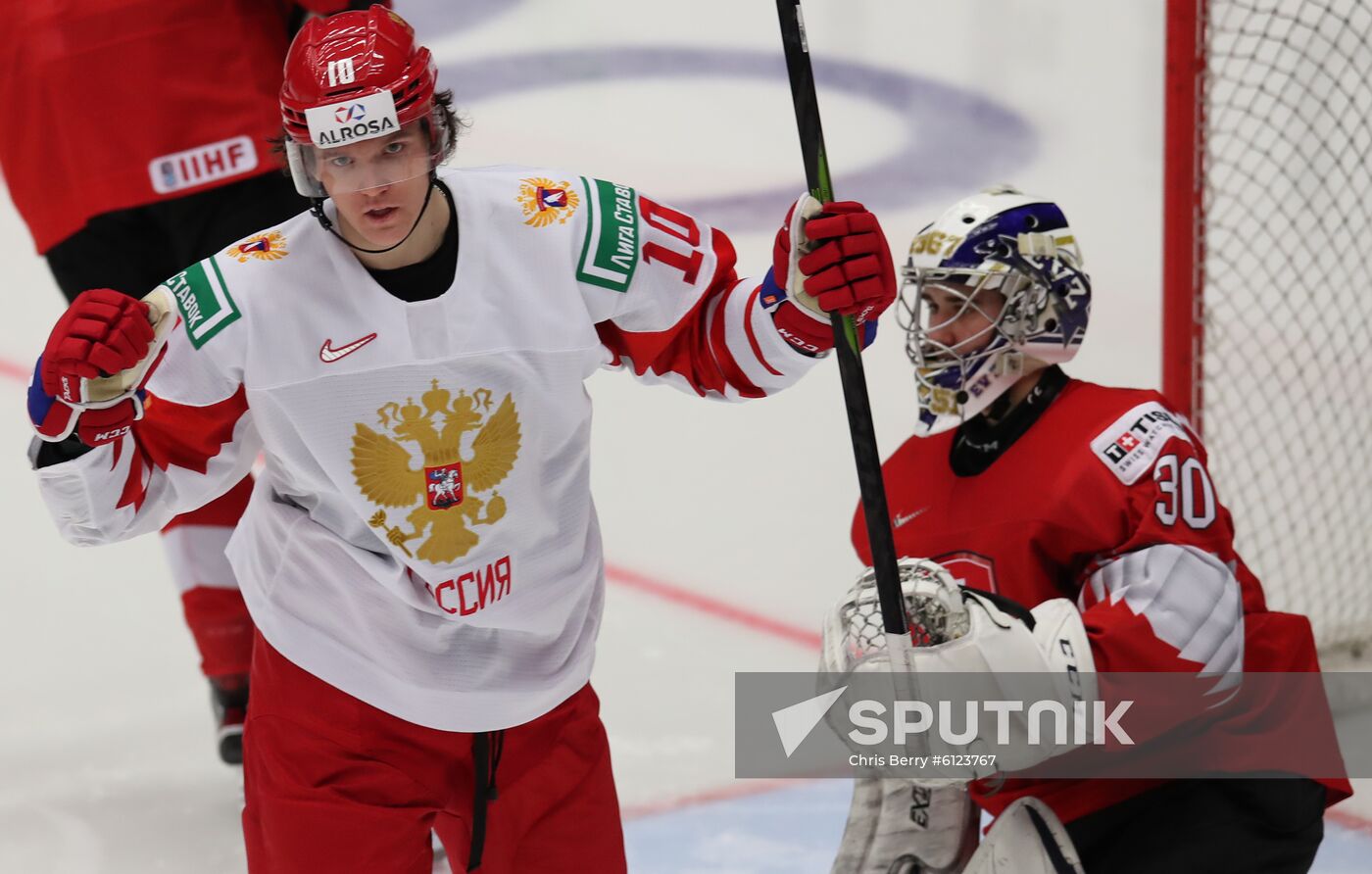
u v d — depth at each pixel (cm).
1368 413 1641
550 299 706
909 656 732
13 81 1142
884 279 703
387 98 639
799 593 1445
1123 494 789
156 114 1127
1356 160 2091
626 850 1055
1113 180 2278
